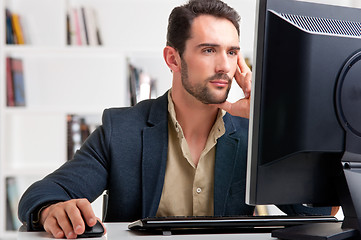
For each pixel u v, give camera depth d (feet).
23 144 10.26
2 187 9.35
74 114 9.69
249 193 2.95
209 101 4.36
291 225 3.49
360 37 3.06
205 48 4.32
